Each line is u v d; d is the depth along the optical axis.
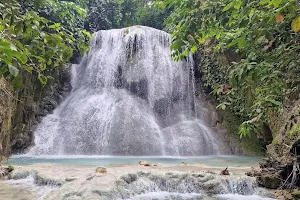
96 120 11.27
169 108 12.77
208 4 2.88
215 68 12.79
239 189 5.23
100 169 5.50
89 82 13.39
